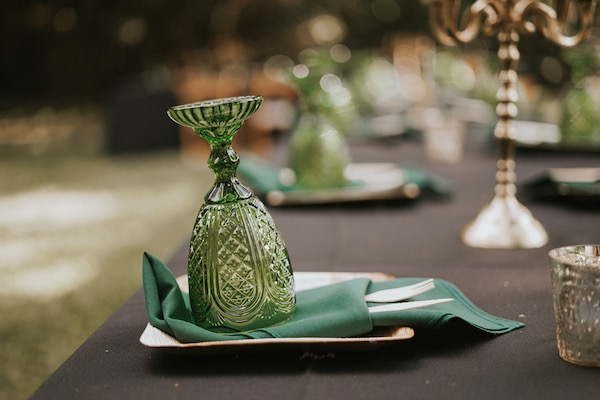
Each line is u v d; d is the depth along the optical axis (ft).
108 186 12.54
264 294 2.21
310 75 4.10
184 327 2.11
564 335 2.03
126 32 24.53
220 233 2.20
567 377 1.95
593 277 1.96
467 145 6.48
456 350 2.14
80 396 1.94
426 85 8.75
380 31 25.02
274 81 13.74
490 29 3.22
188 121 2.16
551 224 3.59
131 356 2.15
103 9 24.50
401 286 2.41
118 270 7.60
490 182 4.71
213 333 2.13
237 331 2.20
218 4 24.82
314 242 3.42
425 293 2.42
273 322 2.22
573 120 5.49
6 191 12.46
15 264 7.97
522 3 3.11
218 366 2.07
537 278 2.77
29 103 25.03
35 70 25.49
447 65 10.46
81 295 6.82
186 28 24.90
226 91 13.61
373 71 10.36
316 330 2.13
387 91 10.31
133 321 2.42
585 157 5.31
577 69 5.52
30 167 14.87
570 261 2.09
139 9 24.54
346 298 2.24
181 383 1.99
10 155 16.66
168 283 2.28
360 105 9.35
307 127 4.15
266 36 25.43
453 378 1.97
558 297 2.04
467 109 8.62
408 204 4.10
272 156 5.72
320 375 2.01
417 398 1.88
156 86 16.17
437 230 3.54
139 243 8.69
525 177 4.66
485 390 1.91
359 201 4.02
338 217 3.86
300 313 2.30
